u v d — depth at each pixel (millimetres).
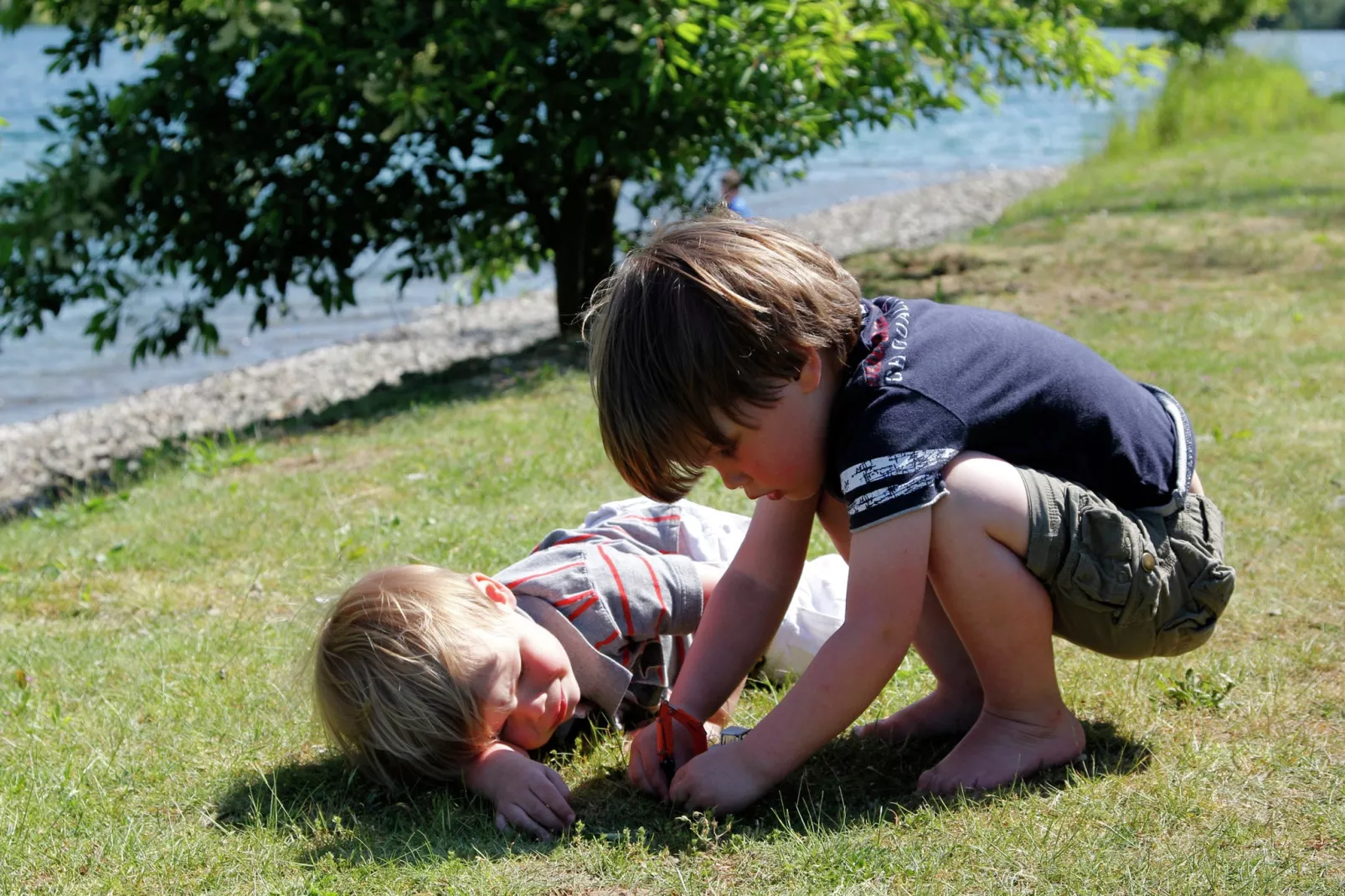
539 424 5785
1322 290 7637
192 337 13023
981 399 2131
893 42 8289
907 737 2459
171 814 2270
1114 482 2217
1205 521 2309
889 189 21953
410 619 2264
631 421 2016
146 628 3463
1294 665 2629
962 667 2455
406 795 2297
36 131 30469
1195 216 11492
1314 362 5691
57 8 8164
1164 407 2412
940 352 2152
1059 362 2232
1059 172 22578
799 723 2094
